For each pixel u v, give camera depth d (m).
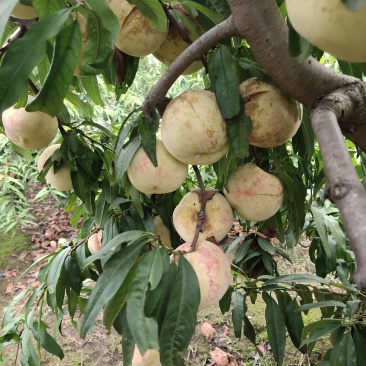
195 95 0.81
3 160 4.03
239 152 0.81
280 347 1.28
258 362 2.29
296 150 1.16
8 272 3.38
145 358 1.01
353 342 1.15
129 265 0.79
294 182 1.13
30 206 4.07
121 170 0.94
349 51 0.43
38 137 1.12
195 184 1.50
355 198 0.42
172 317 0.73
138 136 0.93
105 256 0.91
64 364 2.39
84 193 1.22
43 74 0.99
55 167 1.20
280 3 0.89
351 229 0.40
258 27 0.64
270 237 1.51
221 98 0.80
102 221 1.22
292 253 2.90
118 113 3.93
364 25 0.40
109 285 0.78
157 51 1.02
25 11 0.76
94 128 1.51
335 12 0.40
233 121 0.81
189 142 0.81
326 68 0.68
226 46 0.86
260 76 0.83
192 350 2.41
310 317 2.54
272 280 1.26
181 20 0.96
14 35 0.96
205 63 0.86
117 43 0.92
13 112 1.08
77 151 1.18
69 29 0.57
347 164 0.47
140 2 0.70
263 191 0.97
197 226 0.89
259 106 0.81
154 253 0.78
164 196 1.21
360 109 0.65
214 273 0.81
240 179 0.97
